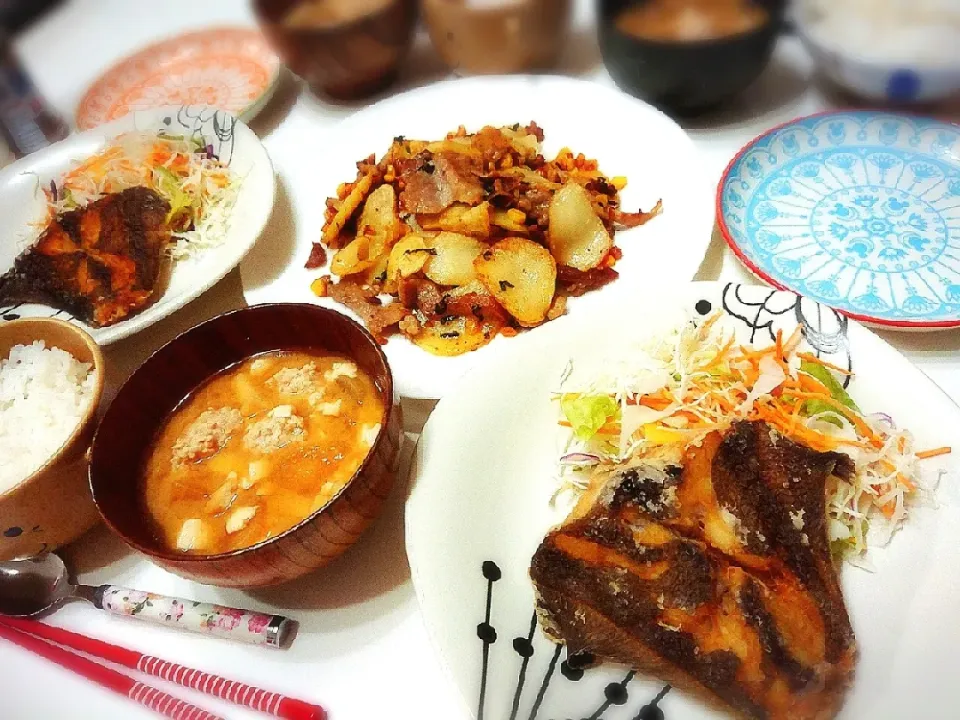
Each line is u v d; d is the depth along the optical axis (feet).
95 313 1.31
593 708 0.80
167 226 1.45
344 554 1.01
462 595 0.87
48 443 1.03
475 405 1.02
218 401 1.08
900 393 0.95
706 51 1.37
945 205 1.28
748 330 1.08
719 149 1.51
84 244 1.38
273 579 0.88
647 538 0.85
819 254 1.25
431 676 0.89
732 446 0.90
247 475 0.99
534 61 1.74
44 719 0.91
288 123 1.81
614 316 1.11
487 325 1.23
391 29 1.65
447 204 1.29
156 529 0.97
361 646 0.92
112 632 0.99
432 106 1.64
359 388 1.04
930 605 0.81
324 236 1.39
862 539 0.89
